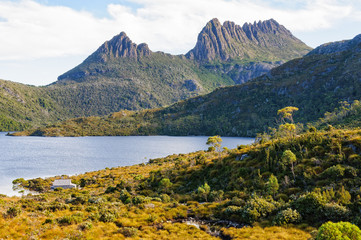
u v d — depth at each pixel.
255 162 59.78
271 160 54.38
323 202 31.98
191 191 59.09
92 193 74.25
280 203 35.81
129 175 103.06
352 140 49.88
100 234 29.25
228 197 47.28
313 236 25.06
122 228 31.19
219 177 61.34
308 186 42.16
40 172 142.75
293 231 28.27
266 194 42.28
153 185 70.88
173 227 32.34
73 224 30.92
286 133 76.00
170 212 39.16
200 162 75.94
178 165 84.00
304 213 32.34
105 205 43.19
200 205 43.19
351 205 30.94
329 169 42.50
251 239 26.69
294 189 42.31
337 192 35.25
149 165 132.62
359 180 38.19
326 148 51.72
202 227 32.72
